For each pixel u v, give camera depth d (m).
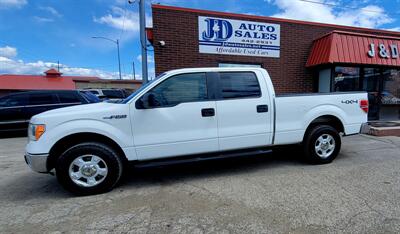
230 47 8.77
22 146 7.27
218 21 8.59
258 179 4.06
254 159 5.24
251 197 3.38
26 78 34.22
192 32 8.42
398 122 9.10
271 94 4.36
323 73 9.52
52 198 3.55
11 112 8.73
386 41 9.17
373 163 4.79
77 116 3.58
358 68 9.41
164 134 3.85
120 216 2.97
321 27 9.78
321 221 2.73
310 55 9.60
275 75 9.37
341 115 4.81
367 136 7.45
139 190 3.75
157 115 3.81
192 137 3.96
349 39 8.77
